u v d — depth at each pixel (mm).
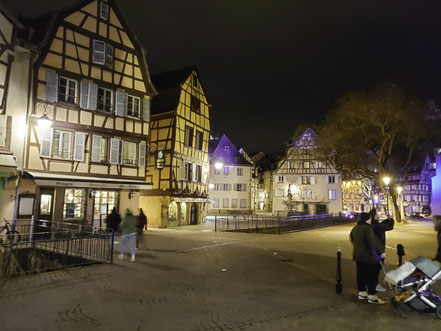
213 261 10727
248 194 55875
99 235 10852
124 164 20266
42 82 16531
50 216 16859
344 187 65375
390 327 5141
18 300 6336
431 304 5574
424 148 33094
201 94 30188
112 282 7852
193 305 6184
